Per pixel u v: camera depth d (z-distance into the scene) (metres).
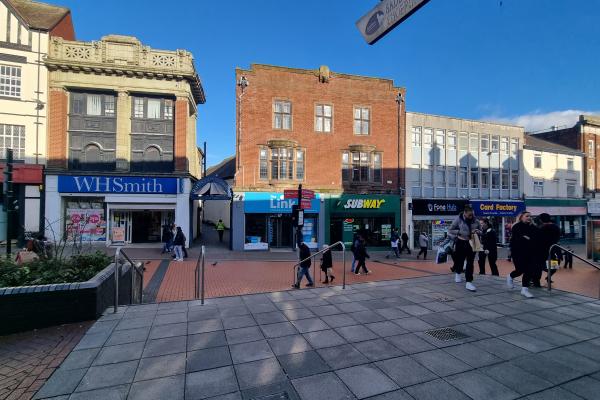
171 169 19.77
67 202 18.25
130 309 5.53
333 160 20.97
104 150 18.81
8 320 4.57
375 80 22.03
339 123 21.20
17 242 16.44
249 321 4.97
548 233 7.13
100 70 18.22
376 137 21.91
